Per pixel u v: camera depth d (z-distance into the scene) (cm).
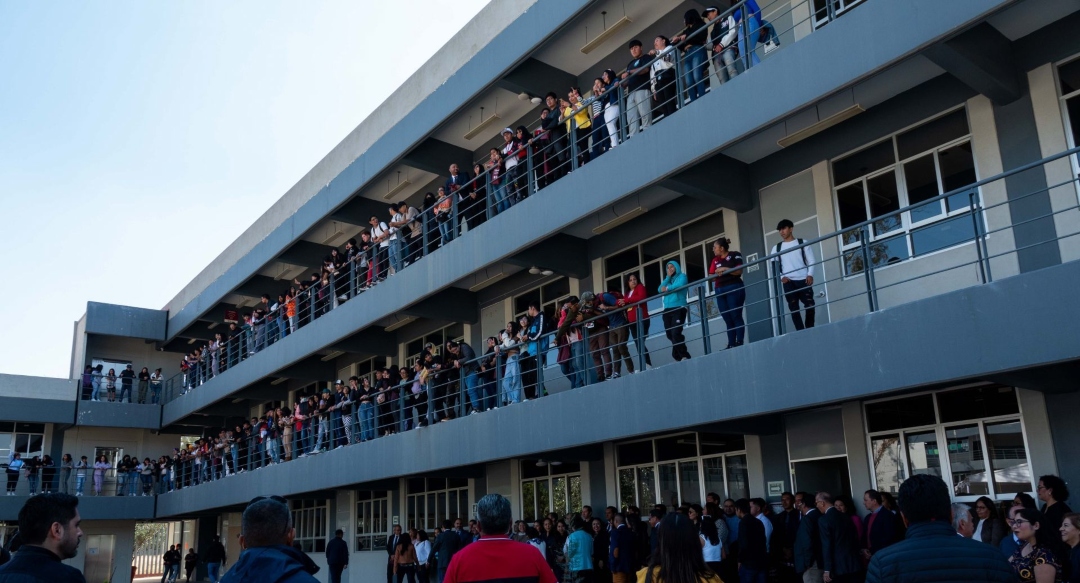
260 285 3144
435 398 1861
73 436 3459
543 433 1527
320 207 2527
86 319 3528
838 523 1045
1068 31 1092
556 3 1709
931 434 1197
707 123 1324
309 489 2298
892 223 1273
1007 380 995
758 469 1416
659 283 1647
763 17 1468
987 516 988
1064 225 1068
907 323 1020
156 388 3575
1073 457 1039
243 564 397
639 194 1582
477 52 1991
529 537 1644
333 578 2155
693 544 454
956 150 1207
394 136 2183
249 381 2809
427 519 2266
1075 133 1080
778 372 1159
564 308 1500
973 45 1087
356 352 2453
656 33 1700
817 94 1172
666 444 1597
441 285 1911
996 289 944
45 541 439
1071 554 630
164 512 3228
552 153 1764
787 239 1229
